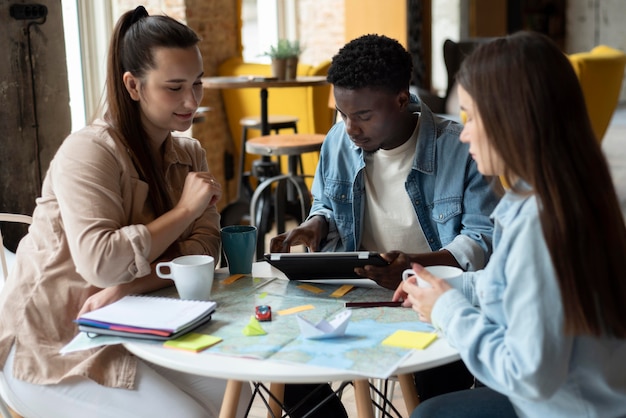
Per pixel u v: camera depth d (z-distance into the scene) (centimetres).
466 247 195
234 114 630
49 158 405
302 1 820
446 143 208
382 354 145
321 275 188
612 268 130
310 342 152
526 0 1170
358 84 192
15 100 383
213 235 210
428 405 165
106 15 550
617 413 136
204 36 613
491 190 205
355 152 219
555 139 130
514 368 130
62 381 182
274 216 527
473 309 144
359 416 169
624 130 900
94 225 177
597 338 132
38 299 187
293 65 520
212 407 195
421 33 830
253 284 192
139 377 181
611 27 1130
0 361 187
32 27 387
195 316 160
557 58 133
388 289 185
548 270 129
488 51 137
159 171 200
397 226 215
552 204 129
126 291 182
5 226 388
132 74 189
